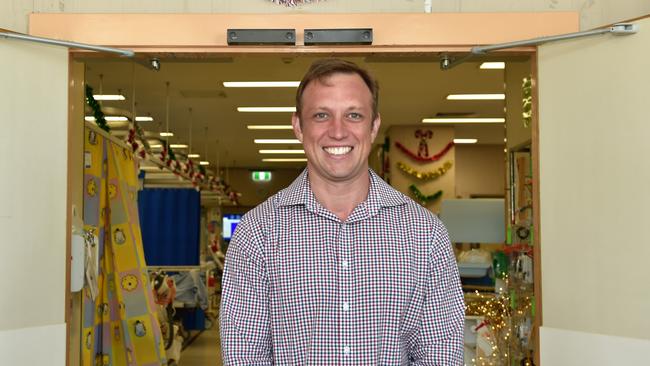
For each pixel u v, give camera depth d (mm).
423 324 1989
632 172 3059
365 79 1977
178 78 8391
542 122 3525
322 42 3508
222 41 3568
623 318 3062
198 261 9117
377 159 14750
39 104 3426
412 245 1957
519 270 4660
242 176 20375
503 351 4738
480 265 5695
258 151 15766
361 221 1944
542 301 3512
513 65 6016
